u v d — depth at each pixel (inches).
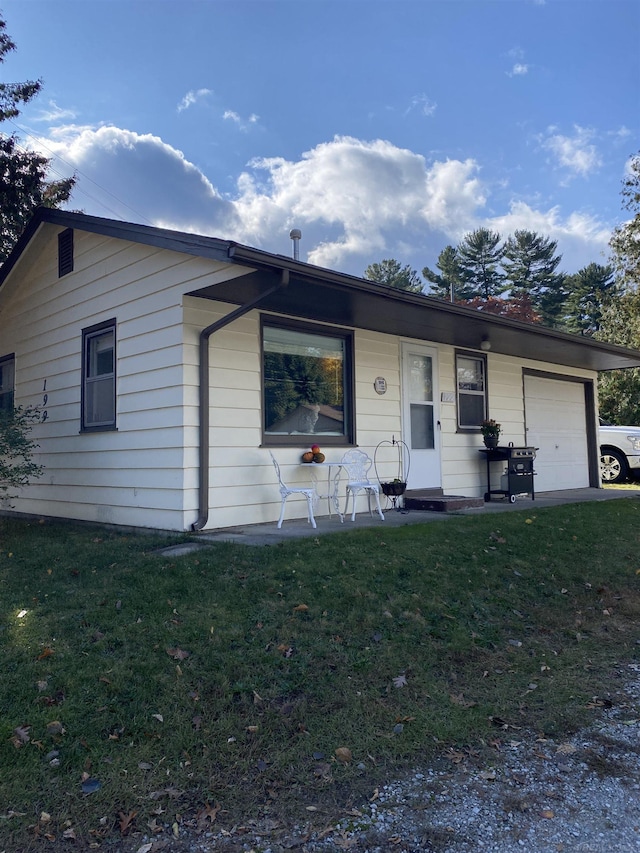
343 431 345.4
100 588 190.1
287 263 232.1
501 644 174.9
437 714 134.4
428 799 106.2
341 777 112.0
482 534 266.5
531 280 1978.3
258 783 109.6
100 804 102.3
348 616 174.6
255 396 298.8
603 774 114.8
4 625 163.9
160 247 263.1
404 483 350.9
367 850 93.6
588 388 545.6
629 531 301.0
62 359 357.1
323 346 336.8
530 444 477.7
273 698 135.4
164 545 244.7
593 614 205.2
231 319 263.3
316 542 236.4
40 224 353.7
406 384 381.1
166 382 279.0
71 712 124.1
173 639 154.1
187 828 98.1
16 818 98.0
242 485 290.8
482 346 418.9
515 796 107.3
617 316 849.5
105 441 319.0
